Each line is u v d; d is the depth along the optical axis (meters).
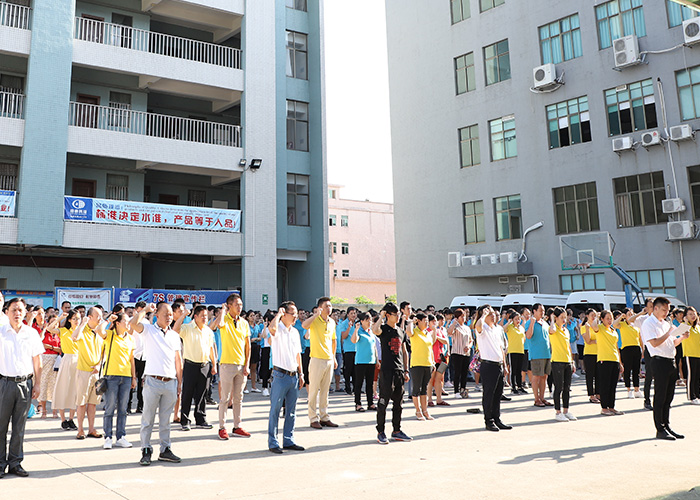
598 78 24.70
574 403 13.00
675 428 9.45
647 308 12.45
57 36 21.09
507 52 27.95
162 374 7.26
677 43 22.61
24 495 5.70
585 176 24.80
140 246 21.78
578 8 25.45
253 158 24.41
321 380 9.91
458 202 29.20
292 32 28.09
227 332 9.16
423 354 10.65
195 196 26.66
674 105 22.58
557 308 10.72
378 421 8.38
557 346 10.62
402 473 6.54
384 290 59.97
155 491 5.85
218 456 7.57
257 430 9.68
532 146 26.59
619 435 8.88
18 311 6.68
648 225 22.97
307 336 9.92
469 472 6.57
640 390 14.87
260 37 25.42
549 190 25.89
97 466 7.03
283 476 6.44
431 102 30.89
